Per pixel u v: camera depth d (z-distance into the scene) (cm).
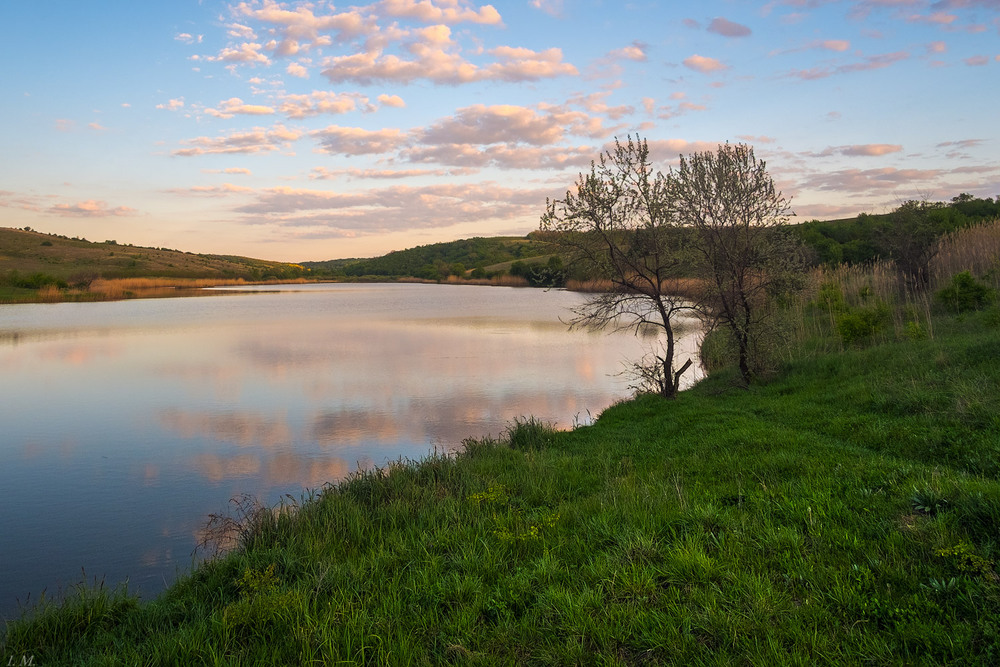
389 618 471
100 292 8031
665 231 1388
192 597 575
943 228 2264
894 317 1678
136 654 456
